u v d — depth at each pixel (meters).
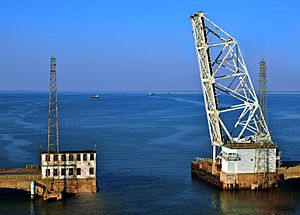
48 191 86.31
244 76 99.62
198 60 101.81
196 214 78.44
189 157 135.75
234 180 94.69
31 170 94.06
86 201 85.00
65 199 85.94
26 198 86.69
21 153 136.75
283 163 107.44
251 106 100.62
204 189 96.00
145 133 191.88
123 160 129.88
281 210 81.31
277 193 92.69
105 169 116.81
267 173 95.69
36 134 179.75
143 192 92.94
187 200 87.19
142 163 125.69
